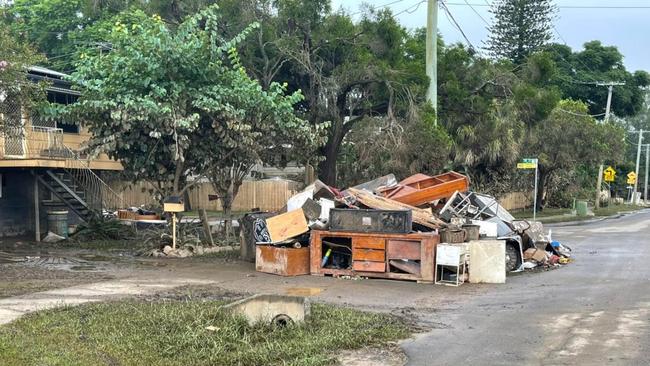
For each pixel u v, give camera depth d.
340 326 8.06
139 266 13.92
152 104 14.02
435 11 21.31
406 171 21.64
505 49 49.56
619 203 63.25
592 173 55.22
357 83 21.59
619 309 9.59
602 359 6.78
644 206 61.28
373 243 12.49
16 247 18.08
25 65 13.71
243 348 6.97
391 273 12.41
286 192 37.59
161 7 22.56
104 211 23.75
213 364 6.47
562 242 21.44
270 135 16.12
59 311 8.62
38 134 20.55
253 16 20.97
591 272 13.94
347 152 25.53
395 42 21.61
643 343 7.44
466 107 24.28
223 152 16.12
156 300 9.71
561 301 10.38
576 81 50.09
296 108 23.19
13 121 14.51
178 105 14.94
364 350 7.22
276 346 7.03
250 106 15.52
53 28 37.72
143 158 15.72
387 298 10.63
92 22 37.31
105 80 15.02
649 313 9.26
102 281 11.66
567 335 7.92
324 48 22.05
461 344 7.51
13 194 21.33
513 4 49.19
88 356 6.53
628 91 51.53
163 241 16.25
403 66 21.16
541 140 35.66
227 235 17.58
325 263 12.97
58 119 15.48
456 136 25.53
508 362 6.71
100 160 21.91
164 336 7.30
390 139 21.20
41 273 12.62
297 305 8.13
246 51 21.14
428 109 21.06
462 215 14.63
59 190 21.72
